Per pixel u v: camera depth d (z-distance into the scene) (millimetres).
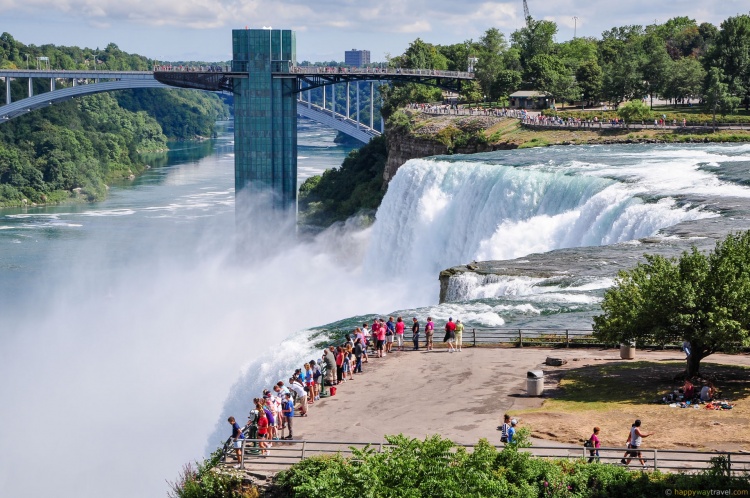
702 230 63719
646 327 40438
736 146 104188
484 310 53500
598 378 41406
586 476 30500
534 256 64562
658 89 137625
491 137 125500
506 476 30516
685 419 35531
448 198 96062
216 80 138375
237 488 32312
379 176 148000
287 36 136500
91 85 191875
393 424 37250
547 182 83500
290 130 138625
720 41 136000
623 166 87750
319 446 35406
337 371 42531
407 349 47531
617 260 60969
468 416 37688
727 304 38781
